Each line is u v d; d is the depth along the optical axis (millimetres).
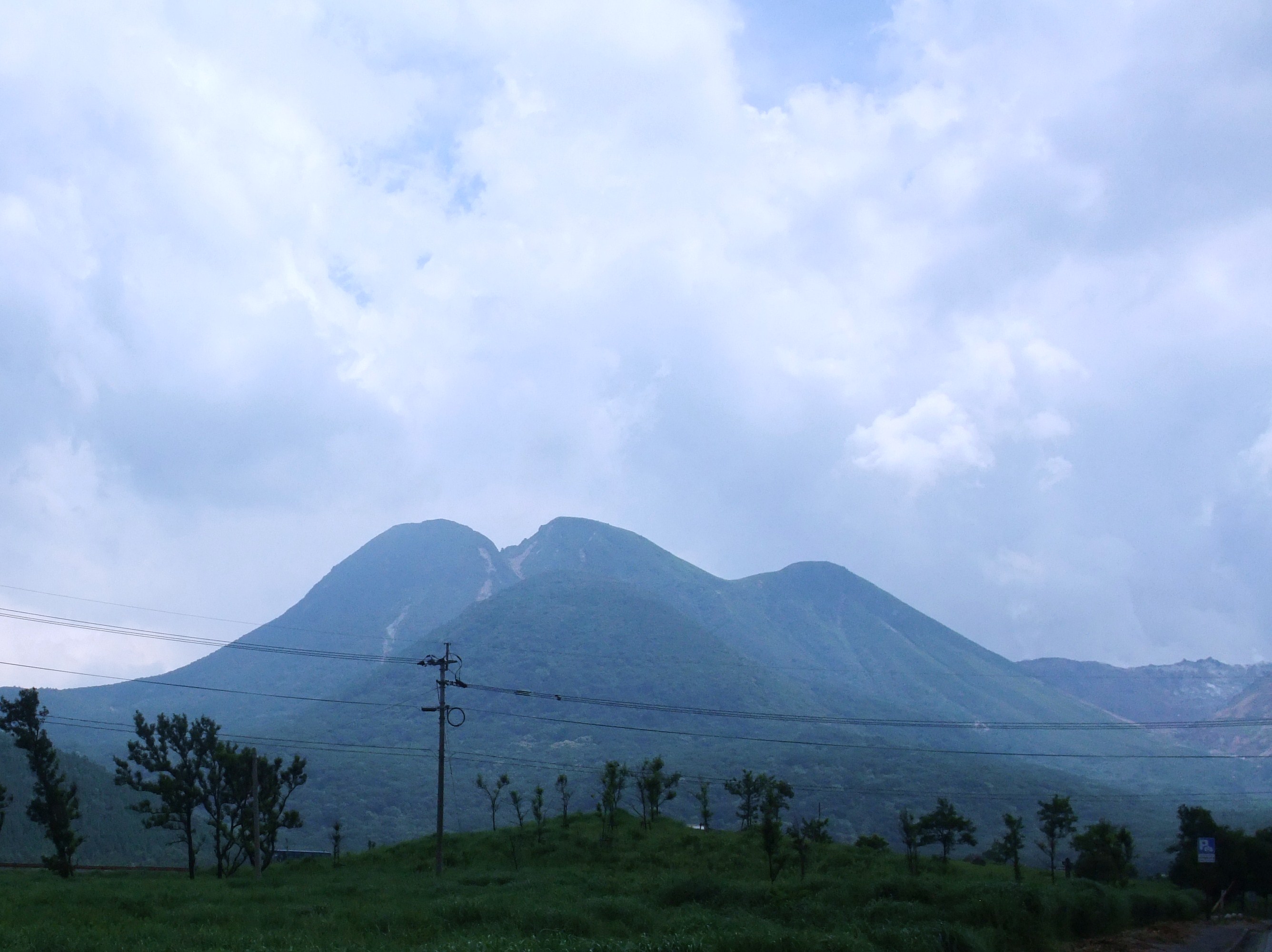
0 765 118312
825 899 41125
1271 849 73250
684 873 56688
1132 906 48656
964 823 74250
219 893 45875
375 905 39094
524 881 52219
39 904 38281
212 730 72750
